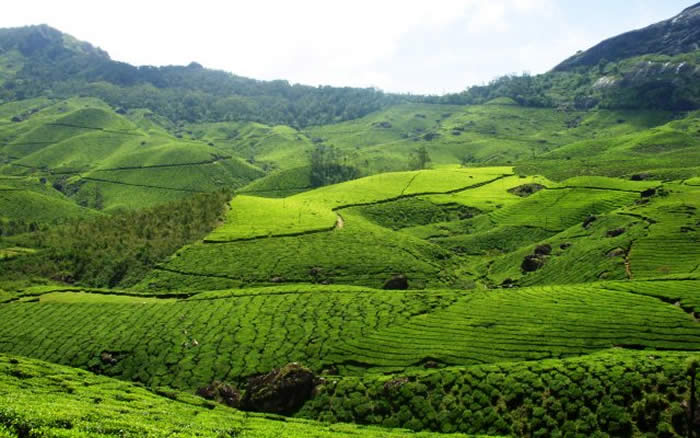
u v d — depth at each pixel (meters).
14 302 126.25
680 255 112.19
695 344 72.94
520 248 163.00
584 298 94.38
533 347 80.81
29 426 35.59
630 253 118.88
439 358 83.00
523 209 191.62
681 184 168.62
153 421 48.59
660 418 57.97
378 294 112.69
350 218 197.00
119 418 46.25
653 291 91.38
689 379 60.19
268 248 158.62
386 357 86.62
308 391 79.75
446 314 98.00
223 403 81.44
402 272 144.00
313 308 108.31
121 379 93.50
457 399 70.19
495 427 64.94
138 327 107.50
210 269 146.88
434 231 194.50
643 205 150.25
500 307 97.00
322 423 70.50
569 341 80.25
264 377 82.38
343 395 76.81
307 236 169.00
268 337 98.50
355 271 143.88
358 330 96.56
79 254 161.50
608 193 180.50
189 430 46.03
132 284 147.88
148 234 176.12
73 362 98.44
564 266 129.50
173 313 112.50
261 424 63.75
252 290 122.69
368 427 67.88
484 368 73.94
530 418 64.06
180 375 91.44
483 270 154.62
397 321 97.88
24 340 106.94
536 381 67.88
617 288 96.31
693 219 127.81
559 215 175.25
